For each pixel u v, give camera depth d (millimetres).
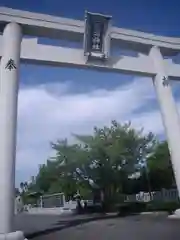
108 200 33875
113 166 32531
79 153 32844
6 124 11719
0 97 12148
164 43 15570
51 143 34406
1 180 11148
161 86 14914
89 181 33688
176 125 14305
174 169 13828
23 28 13492
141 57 15141
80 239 13641
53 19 13688
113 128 33438
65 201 53031
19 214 45281
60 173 34562
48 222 26250
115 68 14336
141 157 33219
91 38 13875
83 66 13945
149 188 35844
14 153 11656
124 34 14680
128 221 20906
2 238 10523
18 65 12797
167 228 15516
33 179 64438
